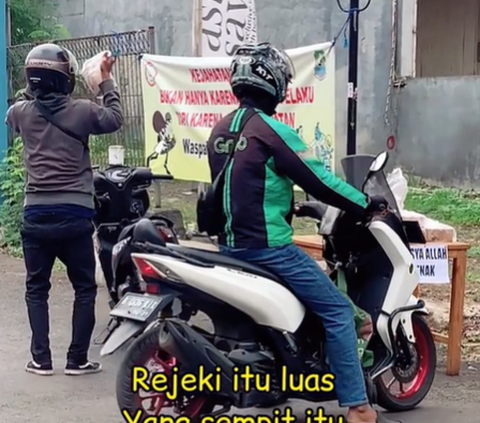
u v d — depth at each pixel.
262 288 4.14
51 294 7.86
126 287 5.64
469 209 12.50
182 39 16.31
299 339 4.38
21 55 11.32
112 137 9.25
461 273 5.65
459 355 5.74
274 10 15.30
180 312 4.34
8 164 10.30
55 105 5.39
